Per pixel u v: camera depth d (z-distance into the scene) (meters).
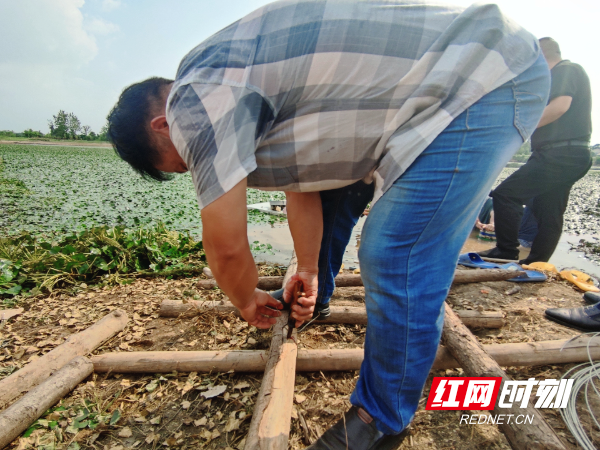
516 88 1.05
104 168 16.23
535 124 1.13
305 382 1.72
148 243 3.55
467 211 1.09
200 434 1.45
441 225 1.07
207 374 1.79
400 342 1.10
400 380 1.13
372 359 1.17
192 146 0.93
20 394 1.64
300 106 1.02
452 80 0.99
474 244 4.43
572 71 2.86
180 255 3.65
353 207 1.86
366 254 1.10
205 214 0.93
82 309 2.59
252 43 0.98
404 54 1.00
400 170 1.05
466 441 1.36
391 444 1.25
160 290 2.90
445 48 1.01
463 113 1.01
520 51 1.06
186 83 0.95
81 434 1.46
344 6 1.00
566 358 1.72
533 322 2.19
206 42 1.03
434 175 1.03
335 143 1.08
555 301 2.51
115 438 1.45
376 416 1.18
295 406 1.56
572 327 2.10
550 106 2.87
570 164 2.99
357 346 2.02
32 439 1.43
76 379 1.70
